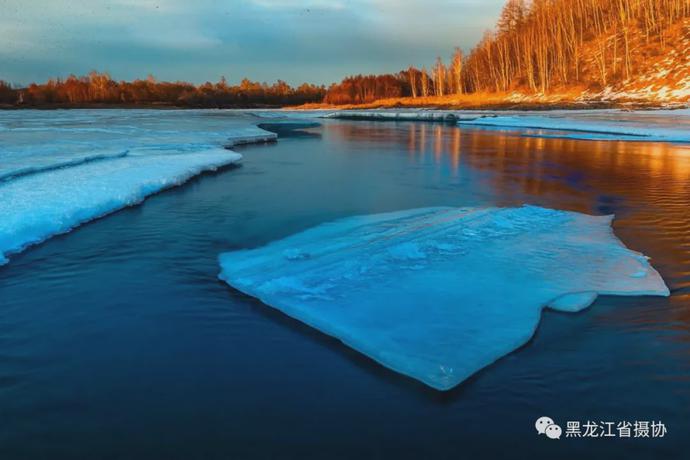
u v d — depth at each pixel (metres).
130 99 90.38
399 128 33.47
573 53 66.88
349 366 3.97
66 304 5.18
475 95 69.81
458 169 14.43
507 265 5.98
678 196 10.39
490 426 3.30
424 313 4.75
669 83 50.81
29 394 3.65
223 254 6.76
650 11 65.38
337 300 5.05
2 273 6.06
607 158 16.52
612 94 53.50
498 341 4.27
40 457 3.04
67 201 8.82
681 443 3.15
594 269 5.87
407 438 3.20
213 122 34.56
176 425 3.31
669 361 4.01
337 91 93.00
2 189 9.61
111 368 3.99
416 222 8.03
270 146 21.42
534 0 77.88
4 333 4.57
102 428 3.29
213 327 4.64
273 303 5.05
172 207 9.50
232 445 3.13
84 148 16.22
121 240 7.38
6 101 80.44
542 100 58.25
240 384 3.77
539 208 8.77
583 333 4.45
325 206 9.62
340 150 19.73
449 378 3.76
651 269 5.90
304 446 3.13
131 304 5.16
